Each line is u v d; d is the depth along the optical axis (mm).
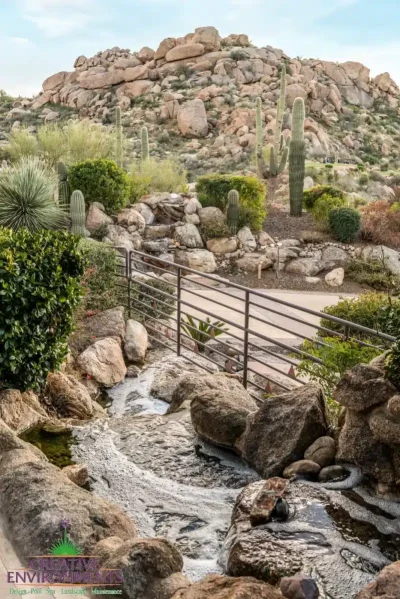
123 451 3865
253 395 5066
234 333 9500
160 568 2158
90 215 14477
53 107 53844
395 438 2832
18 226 11242
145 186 17531
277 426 3535
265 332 9836
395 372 2988
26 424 4121
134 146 38500
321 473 3150
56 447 3922
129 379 6195
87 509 2588
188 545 2812
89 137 19000
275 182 21469
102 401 5672
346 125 52062
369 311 7957
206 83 48688
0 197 11391
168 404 5578
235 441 3758
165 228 15391
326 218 17078
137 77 51781
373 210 18266
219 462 3711
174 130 43156
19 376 4371
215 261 15094
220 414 3879
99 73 54188
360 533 2615
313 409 3457
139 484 3420
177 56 51875
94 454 3824
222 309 11250
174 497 3273
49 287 4285
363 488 3004
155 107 46906
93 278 7508
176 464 3676
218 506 3180
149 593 2084
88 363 5867
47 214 11688
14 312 4086
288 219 18047
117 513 2621
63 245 4480
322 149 42594
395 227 17406
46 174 13109
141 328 7148
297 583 2082
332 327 8117
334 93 54000
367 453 3021
